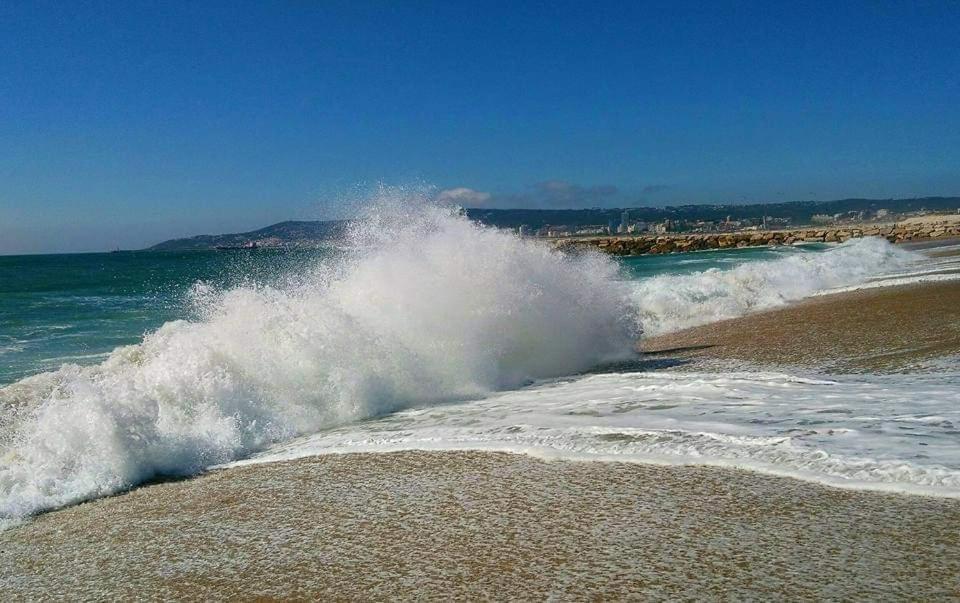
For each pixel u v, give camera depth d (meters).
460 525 3.72
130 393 5.83
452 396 7.45
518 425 5.68
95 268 49.03
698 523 3.44
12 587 3.59
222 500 4.64
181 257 69.56
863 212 118.12
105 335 14.91
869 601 2.63
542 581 3.01
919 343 8.19
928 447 4.19
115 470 5.30
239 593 3.21
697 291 15.37
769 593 2.74
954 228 57.38
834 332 9.70
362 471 4.92
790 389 6.25
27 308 21.19
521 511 3.83
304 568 3.40
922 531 3.15
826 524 3.30
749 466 4.18
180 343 6.91
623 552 3.21
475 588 3.01
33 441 5.44
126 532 4.23
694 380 7.03
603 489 4.04
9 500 4.93
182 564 3.63
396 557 3.41
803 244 58.22
